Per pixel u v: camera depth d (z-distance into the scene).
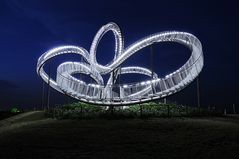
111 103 42.41
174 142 26.73
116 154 24.47
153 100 40.91
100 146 26.39
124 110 41.88
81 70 54.75
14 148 27.03
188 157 23.66
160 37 45.56
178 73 40.66
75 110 43.78
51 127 33.44
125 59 47.12
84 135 29.53
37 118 46.53
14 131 33.56
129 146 26.14
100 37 51.28
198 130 29.94
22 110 67.50
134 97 42.22
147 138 28.00
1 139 30.47
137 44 46.84
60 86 44.69
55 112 45.38
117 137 28.55
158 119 36.66
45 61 52.53
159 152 24.67
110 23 50.00
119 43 48.88
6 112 63.19
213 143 26.12
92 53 50.44
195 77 40.19
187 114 40.38
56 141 28.12
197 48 41.66
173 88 40.16
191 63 42.00
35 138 29.31
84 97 42.72
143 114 38.72
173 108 44.88
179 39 46.38
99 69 49.19
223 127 30.72
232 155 23.61
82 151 25.42
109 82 47.72
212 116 42.00
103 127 32.28
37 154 25.22
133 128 31.50
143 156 23.91
